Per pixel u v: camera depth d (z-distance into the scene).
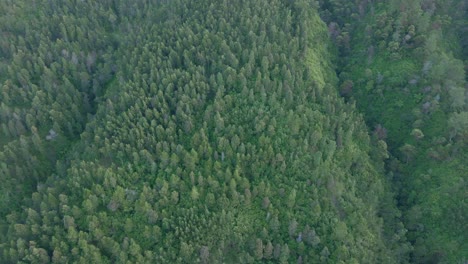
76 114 135.50
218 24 144.62
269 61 131.75
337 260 103.88
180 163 113.50
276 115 120.44
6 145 125.12
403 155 133.88
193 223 104.12
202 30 143.12
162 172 112.56
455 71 135.25
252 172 112.81
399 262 115.25
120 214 107.69
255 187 108.81
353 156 123.69
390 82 144.00
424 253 116.56
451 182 121.31
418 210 120.69
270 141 116.50
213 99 126.00
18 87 138.50
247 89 123.06
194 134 115.44
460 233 114.69
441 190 121.69
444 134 129.38
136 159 113.31
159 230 103.81
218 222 105.25
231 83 126.38
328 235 107.44
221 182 110.38
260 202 109.75
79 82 144.75
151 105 124.62
